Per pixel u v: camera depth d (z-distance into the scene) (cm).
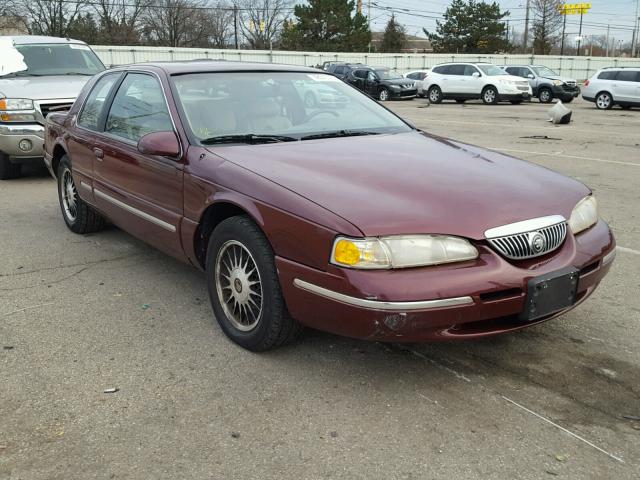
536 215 298
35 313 396
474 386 305
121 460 249
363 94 480
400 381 310
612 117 1892
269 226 302
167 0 5691
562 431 268
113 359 333
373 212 279
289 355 336
